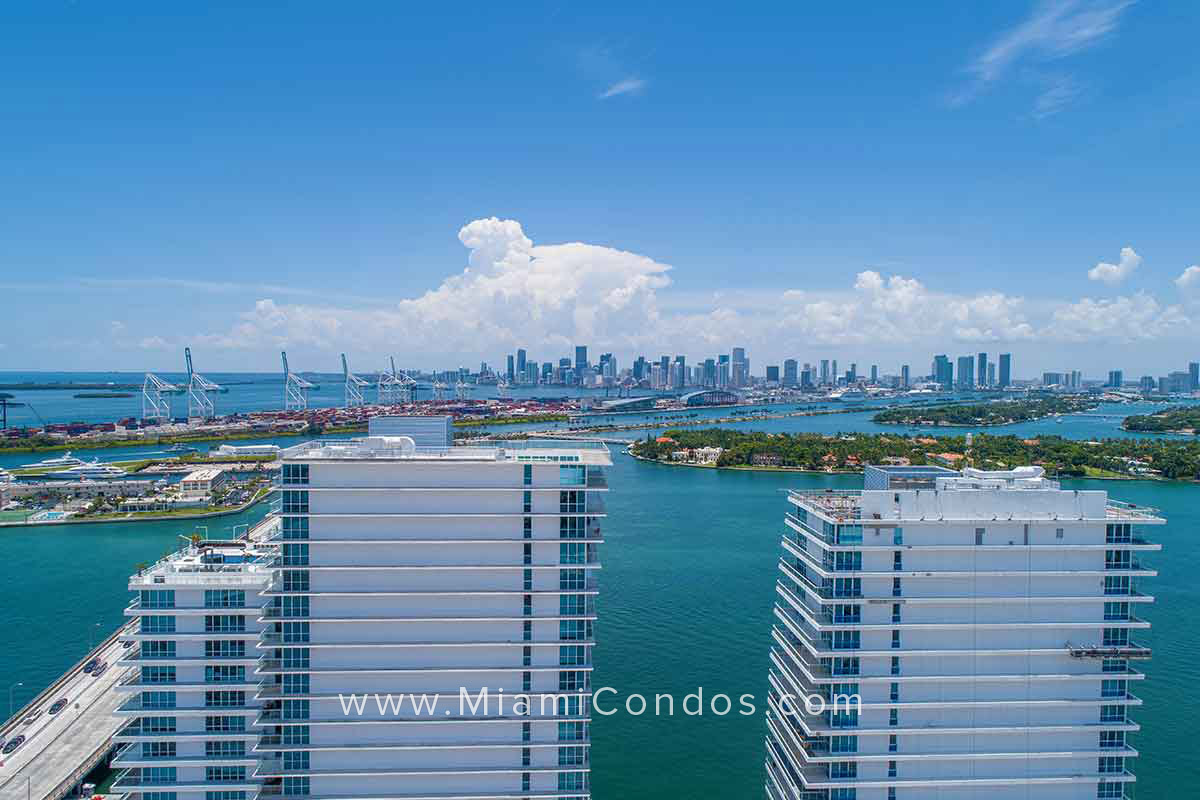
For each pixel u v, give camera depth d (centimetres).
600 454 12875
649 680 18500
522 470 11838
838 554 11425
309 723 11662
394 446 12925
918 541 11444
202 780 11812
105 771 15525
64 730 16475
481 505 11844
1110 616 11562
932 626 11369
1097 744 11562
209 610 11819
